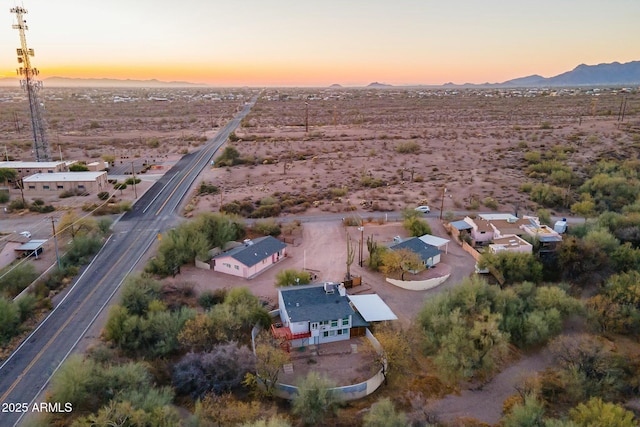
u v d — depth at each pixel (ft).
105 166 401.70
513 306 165.99
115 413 104.58
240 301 162.71
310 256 226.79
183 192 329.52
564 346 144.56
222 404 119.75
